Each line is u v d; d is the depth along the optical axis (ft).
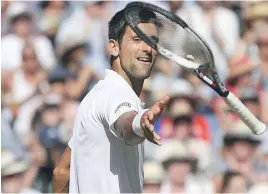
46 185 112.57
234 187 106.63
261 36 137.39
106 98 53.62
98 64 136.46
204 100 126.11
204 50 58.39
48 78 130.11
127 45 56.95
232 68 132.26
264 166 109.50
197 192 107.65
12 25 144.25
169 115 118.32
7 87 134.31
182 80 129.18
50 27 144.87
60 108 122.62
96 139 55.16
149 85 126.52
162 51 56.80
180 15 144.05
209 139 117.08
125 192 56.18
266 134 112.27
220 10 144.77
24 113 123.95
